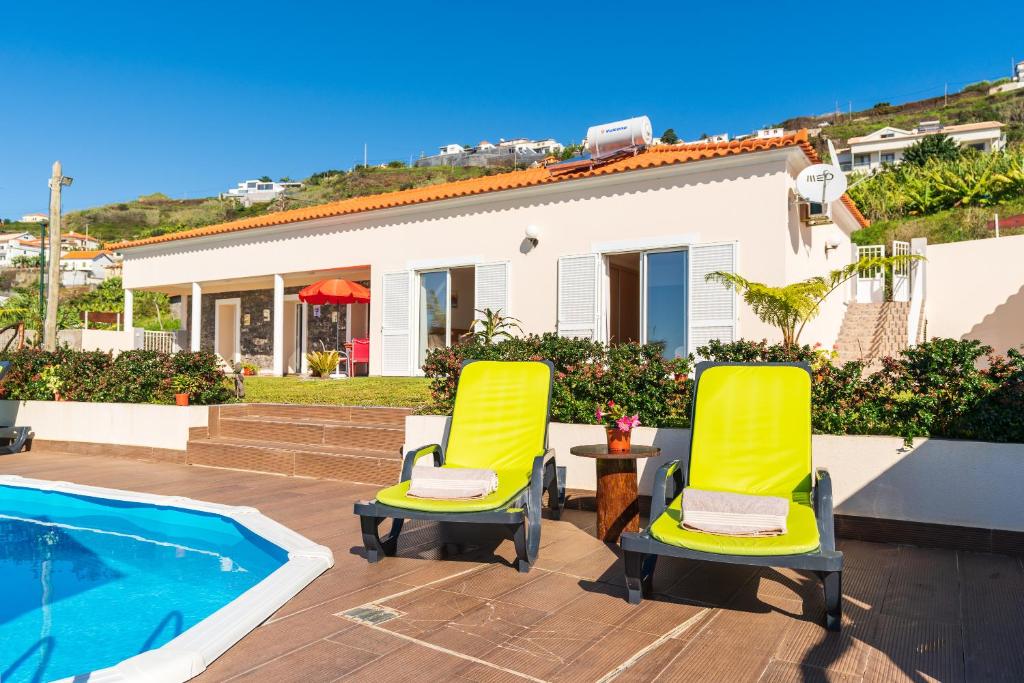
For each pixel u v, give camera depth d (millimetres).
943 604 4023
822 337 12547
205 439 9773
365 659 3285
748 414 5012
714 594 4250
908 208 30656
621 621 3791
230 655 3338
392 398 10406
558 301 11836
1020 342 15062
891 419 5684
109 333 17812
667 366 6812
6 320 19297
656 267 11062
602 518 5516
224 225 17453
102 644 3807
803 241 11227
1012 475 4980
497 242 12602
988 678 3061
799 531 3859
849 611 3932
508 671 3150
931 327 16281
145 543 6184
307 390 12016
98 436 10586
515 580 4523
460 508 4668
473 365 6301
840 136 71188
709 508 4055
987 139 59250
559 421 7234
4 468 9234
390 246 14102
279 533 5547
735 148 10250
